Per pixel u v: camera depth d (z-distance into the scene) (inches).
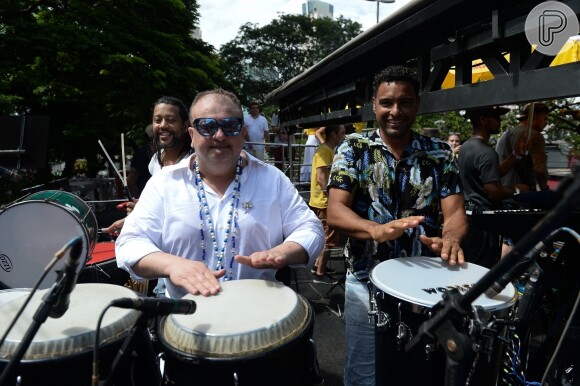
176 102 116.1
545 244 46.1
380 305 58.4
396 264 66.0
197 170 68.1
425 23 91.2
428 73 100.3
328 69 138.3
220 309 51.0
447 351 37.8
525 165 155.3
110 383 40.9
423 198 72.1
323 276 175.2
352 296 74.6
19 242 83.6
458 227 69.0
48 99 335.9
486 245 95.3
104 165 432.5
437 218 73.7
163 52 359.6
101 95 366.9
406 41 103.4
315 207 177.5
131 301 39.2
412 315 53.2
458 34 84.8
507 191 120.8
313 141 303.3
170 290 65.4
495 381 52.2
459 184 73.2
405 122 70.4
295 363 48.4
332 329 132.0
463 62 87.3
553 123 187.0
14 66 296.5
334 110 170.9
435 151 73.1
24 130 173.2
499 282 47.4
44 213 82.9
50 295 36.5
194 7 454.6
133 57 321.7
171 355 45.6
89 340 44.1
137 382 49.0
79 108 383.9
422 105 100.9
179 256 66.6
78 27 316.5
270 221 67.8
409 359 54.2
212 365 43.8
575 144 249.8
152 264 60.7
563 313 72.6
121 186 195.9
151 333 58.5
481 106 81.8
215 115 62.2
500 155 168.9
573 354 63.7
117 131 384.2
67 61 317.4
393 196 72.4
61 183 174.2
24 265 84.2
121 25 345.7
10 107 292.8
